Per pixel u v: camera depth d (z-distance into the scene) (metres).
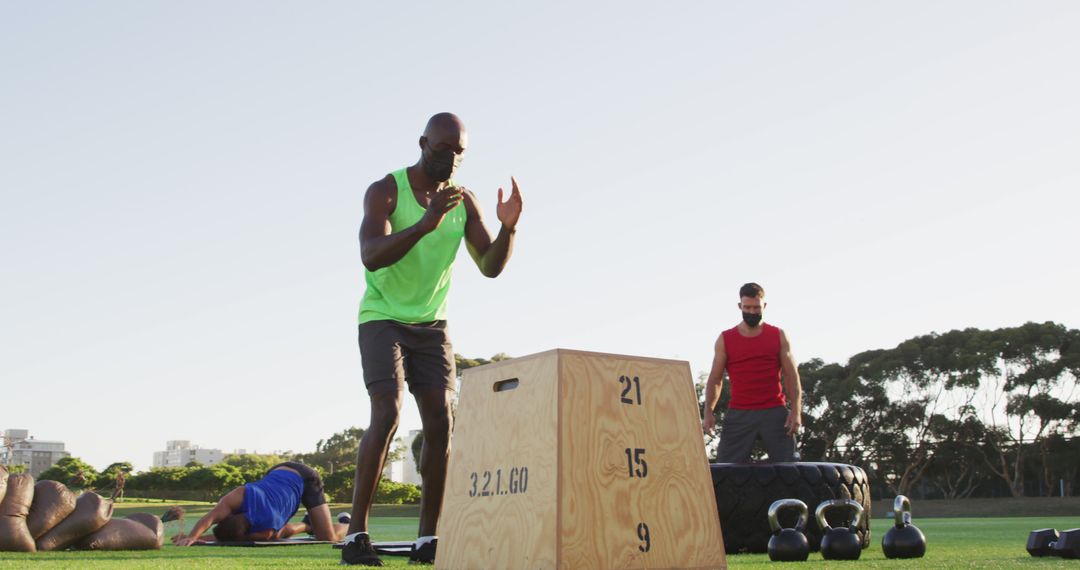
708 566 2.69
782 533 4.50
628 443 2.63
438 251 4.31
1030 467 55.50
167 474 44.75
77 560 4.21
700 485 2.74
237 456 59.88
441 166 4.26
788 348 6.96
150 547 5.78
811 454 57.41
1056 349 52.28
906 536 4.54
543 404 2.60
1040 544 4.40
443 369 4.36
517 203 4.27
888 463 56.53
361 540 3.96
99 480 27.98
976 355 51.84
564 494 2.49
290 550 5.78
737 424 6.96
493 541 2.70
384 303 4.23
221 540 6.80
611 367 2.66
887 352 55.72
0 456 19.70
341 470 48.16
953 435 53.88
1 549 5.12
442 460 4.30
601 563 2.50
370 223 4.17
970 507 41.16
